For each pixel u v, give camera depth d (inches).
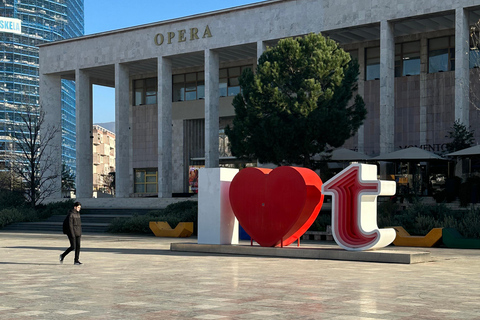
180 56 1878.7
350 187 687.1
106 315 323.0
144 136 2226.9
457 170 1457.9
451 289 426.9
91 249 843.4
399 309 340.5
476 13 1473.9
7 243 994.7
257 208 737.6
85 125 2039.9
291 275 514.6
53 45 2092.8
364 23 1525.6
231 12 1743.4
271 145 1206.3
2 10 4232.3
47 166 2078.0
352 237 681.0
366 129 1733.5
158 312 331.3
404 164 1606.8
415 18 1481.3
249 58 1993.1
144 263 632.4
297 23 1628.9
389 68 1497.3
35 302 370.0
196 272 541.3
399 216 1026.7
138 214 1453.0
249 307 347.3
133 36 1921.8
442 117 1626.5
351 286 442.0
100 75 2167.8
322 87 1250.0
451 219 960.3
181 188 2119.8
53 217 1619.1
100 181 5206.7
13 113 4097.0
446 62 1637.6
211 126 1768.0
